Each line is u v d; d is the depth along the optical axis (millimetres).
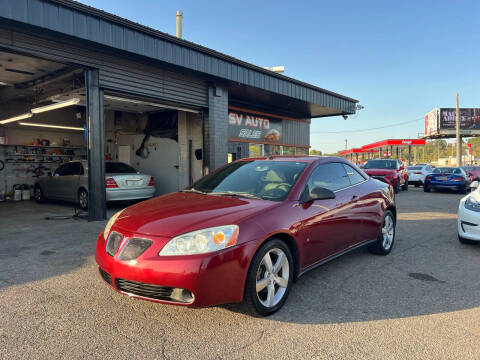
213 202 3486
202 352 2535
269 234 3074
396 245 5770
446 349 2600
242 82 10672
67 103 8617
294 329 2891
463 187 15375
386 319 3078
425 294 3656
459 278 4160
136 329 2863
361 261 4844
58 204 11258
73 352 2518
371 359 2469
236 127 13797
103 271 3227
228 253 2818
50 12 6387
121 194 9273
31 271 4301
